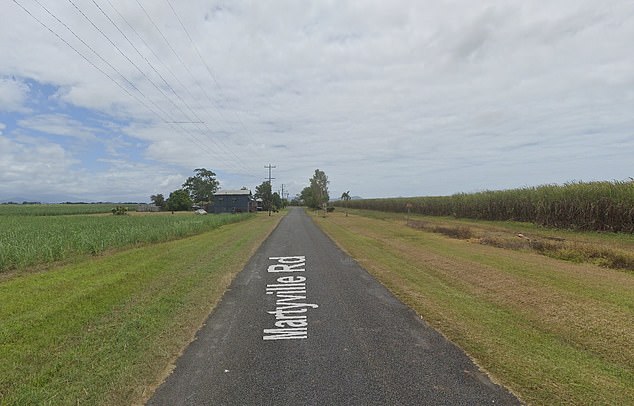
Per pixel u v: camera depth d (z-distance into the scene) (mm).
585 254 11430
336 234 20672
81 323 5207
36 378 3613
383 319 5594
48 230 18078
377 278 8586
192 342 4688
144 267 9508
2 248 9820
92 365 3924
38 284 7449
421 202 47812
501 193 30203
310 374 3781
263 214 62281
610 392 3367
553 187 22969
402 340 4719
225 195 67625
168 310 5977
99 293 6715
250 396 3338
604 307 5992
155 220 29156
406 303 6453
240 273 9328
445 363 4012
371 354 4285
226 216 39562
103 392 3377
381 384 3553
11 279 8180
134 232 16547
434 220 35406
